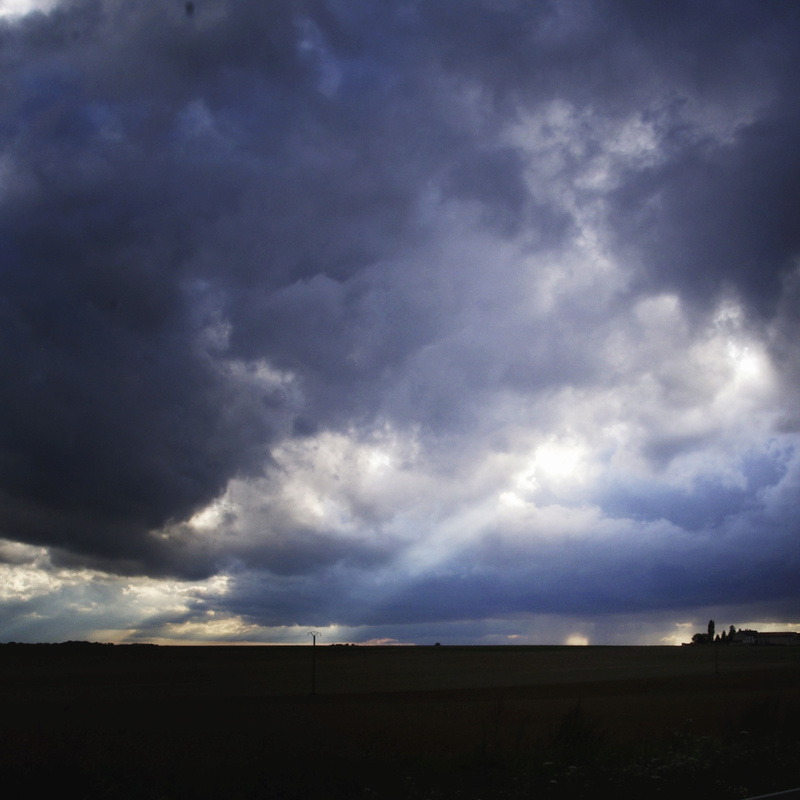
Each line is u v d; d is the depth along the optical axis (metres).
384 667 118.12
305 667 118.06
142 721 36.09
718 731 27.47
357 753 17.17
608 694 65.00
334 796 13.20
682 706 47.06
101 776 13.88
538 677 94.81
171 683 86.69
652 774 14.77
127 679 93.12
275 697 65.19
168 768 14.68
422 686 80.62
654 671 104.25
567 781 14.38
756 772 14.61
